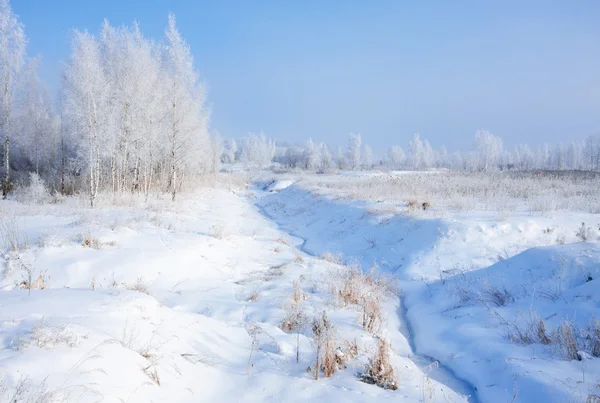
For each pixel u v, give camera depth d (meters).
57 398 2.54
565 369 4.22
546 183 22.81
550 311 5.79
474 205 14.82
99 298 4.97
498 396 4.21
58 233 9.95
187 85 25.64
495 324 6.00
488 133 84.00
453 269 10.03
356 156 83.62
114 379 3.06
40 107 30.19
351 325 6.18
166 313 5.34
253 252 12.27
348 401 3.53
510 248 10.84
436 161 109.75
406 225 13.24
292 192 29.05
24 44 24.62
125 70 23.66
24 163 33.09
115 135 22.31
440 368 5.30
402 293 9.14
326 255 12.56
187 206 21.45
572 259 6.73
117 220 12.15
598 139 79.44
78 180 27.64
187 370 3.84
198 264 9.75
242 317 6.54
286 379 3.93
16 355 2.95
